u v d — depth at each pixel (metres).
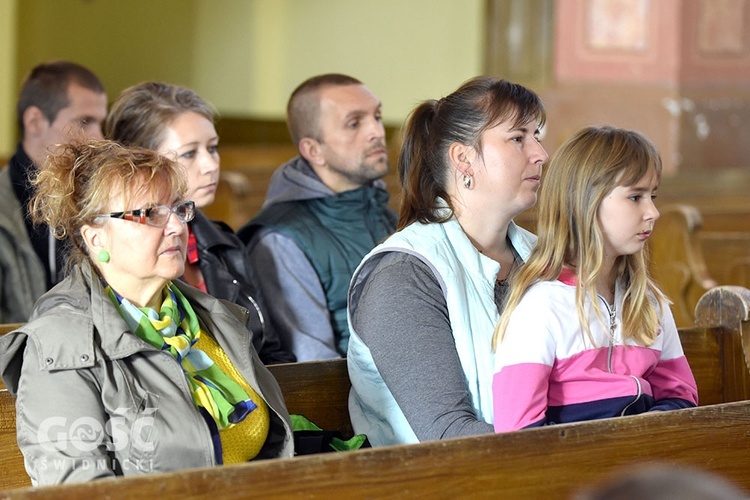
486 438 2.26
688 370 3.10
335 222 4.04
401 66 10.33
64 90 4.43
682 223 5.50
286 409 2.83
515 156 2.96
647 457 2.47
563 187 2.87
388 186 7.55
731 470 2.60
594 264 2.82
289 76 10.56
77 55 10.05
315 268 3.94
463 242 2.96
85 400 2.30
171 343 2.49
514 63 10.63
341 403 3.12
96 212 2.44
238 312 2.79
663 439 2.50
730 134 11.28
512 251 3.18
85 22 10.07
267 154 8.25
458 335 2.83
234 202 5.83
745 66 11.29
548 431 2.33
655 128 11.08
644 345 2.96
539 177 3.02
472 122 2.96
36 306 2.44
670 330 3.09
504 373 2.75
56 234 2.52
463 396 2.73
